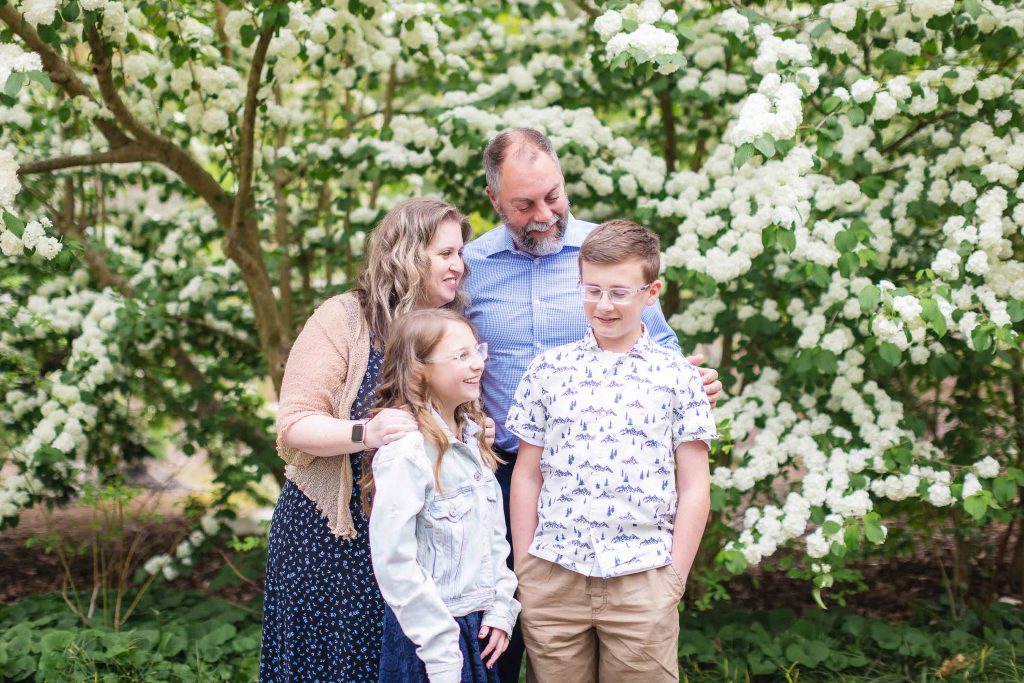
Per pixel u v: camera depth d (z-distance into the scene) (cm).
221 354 445
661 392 195
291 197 460
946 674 305
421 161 352
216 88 343
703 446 201
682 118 412
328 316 200
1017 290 269
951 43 306
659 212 328
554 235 219
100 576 403
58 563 430
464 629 182
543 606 197
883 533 269
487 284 227
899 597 379
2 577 416
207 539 393
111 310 372
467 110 341
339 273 472
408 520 173
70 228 402
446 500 182
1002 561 371
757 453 296
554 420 197
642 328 204
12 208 253
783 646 322
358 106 460
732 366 347
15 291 400
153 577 383
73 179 430
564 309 223
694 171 414
